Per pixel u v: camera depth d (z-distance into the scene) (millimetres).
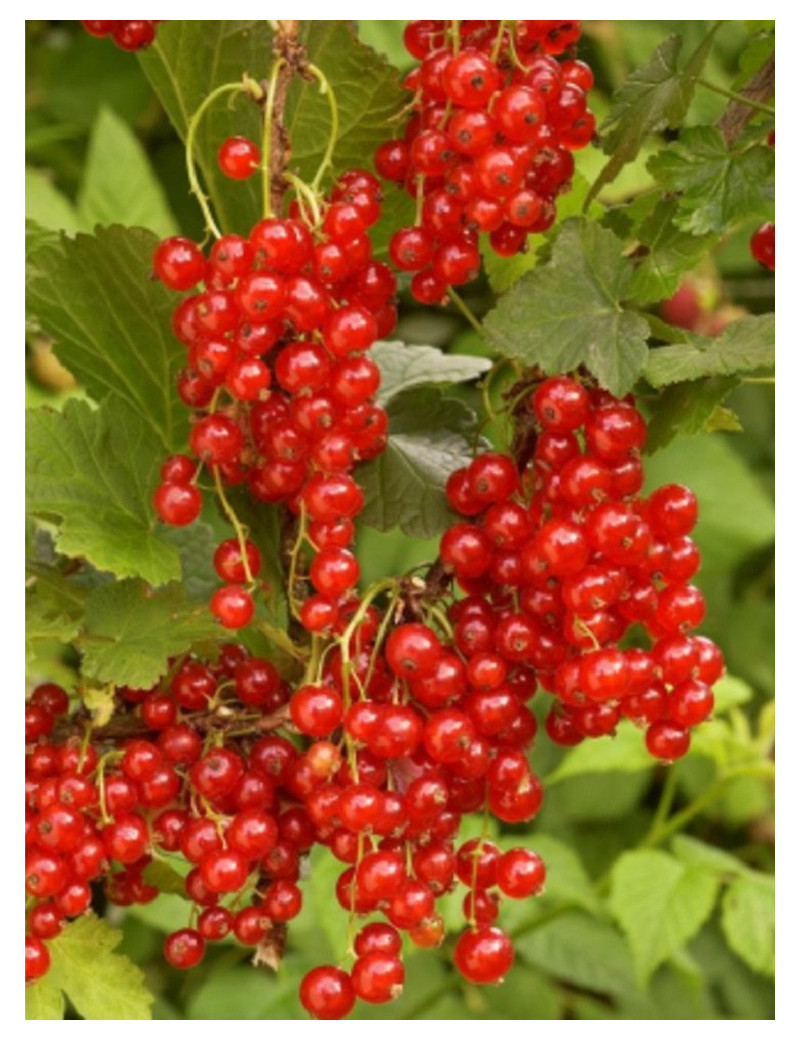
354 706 471
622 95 512
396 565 765
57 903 490
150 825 499
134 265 522
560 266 488
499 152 475
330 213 472
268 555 510
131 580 507
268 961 504
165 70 530
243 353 474
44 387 725
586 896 688
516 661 490
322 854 671
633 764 686
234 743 509
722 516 852
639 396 496
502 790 489
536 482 492
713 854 695
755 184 500
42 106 783
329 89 475
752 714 871
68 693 526
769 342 480
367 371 475
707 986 803
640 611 488
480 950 487
